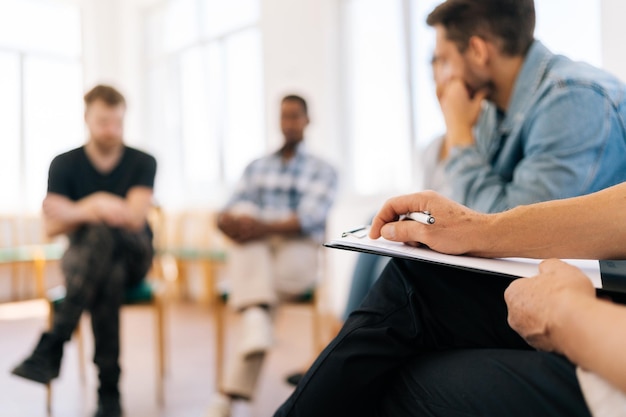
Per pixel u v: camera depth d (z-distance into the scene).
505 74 0.98
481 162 0.98
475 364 0.51
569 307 0.42
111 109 2.09
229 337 3.12
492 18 0.96
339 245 0.62
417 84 3.53
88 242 1.88
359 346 0.57
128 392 2.17
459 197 0.97
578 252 0.57
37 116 5.38
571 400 0.43
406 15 3.57
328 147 3.94
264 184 2.28
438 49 1.04
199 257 3.64
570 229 0.57
